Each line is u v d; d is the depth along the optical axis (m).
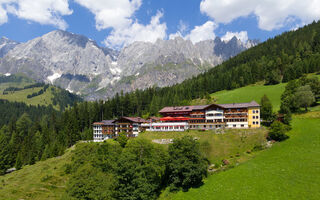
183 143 61.91
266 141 77.00
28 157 127.25
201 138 88.50
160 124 112.62
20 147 134.25
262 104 109.44
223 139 84.69
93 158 77.75
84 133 149.00
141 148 69.31
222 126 104.75
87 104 189.38
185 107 123.19
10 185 80.81
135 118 133.88
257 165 59.47
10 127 168.38
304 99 99.31
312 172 48.41
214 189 52.19
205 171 60.47
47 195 68.50
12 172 107.81
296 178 47.66
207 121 109.50
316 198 39.44
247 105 102.25
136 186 55.19
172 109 125.31
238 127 98.31
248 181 51.38
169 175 65.69
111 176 58.47
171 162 61.78
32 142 142.00
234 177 55.25
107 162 70.38
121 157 59.38
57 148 123.56
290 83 124.88
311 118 89.25
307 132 75.00
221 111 106.56
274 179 49.47
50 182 77.31
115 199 51.84
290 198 41.38
